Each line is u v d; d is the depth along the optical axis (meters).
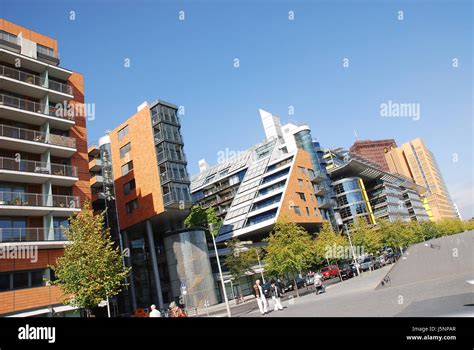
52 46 36.25
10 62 31.78
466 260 20.61
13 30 33.56
